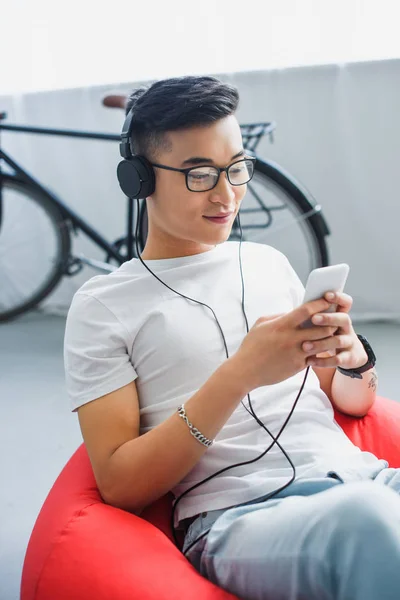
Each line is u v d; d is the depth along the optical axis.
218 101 0.76
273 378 0.72
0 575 1.15
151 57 2.24
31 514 1.33
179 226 0.81
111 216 2.47
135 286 0.84
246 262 0.91
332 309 0.70
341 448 0.81
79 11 2.24
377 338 2.16
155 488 0.75
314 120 2.21
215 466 0.79
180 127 0.75
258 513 0.68
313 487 0.73
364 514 0.59
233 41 2.16
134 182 0.81
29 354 2.20
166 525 0.85
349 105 2.16
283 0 2.08
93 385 0.79
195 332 0.82
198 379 0.82
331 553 0.60
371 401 0.96
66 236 2.34
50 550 0.74
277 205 2.17
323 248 2.12
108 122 2.37
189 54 2.21
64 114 2.39
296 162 2.26
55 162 2.45
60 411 1.78
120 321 0.82
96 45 2.27
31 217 2.55
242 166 0.78
